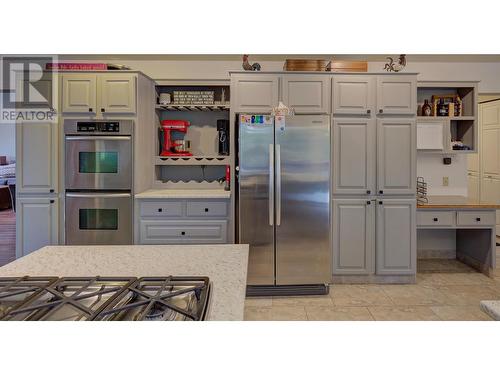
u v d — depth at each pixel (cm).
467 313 296
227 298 102
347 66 360
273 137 332
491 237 381
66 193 349
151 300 94
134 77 351
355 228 360
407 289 350
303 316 293
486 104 550
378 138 355
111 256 145
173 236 354
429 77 428
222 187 407
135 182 353
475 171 577
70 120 347
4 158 912
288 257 339
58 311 98
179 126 400
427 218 375
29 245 360
